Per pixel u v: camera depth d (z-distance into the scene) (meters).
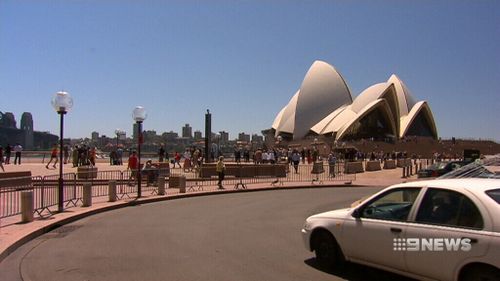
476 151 37.88
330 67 97.38
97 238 11.23
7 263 8.66
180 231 12.27
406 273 6.64
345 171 39.41
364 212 7.46
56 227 12.90
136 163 26.28
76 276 7.73
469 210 6.02
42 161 45.88
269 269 8.12
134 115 20.88
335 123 92.50
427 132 93.31
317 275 7.70
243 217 15.08
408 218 6.67
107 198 19.88
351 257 7.56
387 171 41.41
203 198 21.73
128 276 7.72
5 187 15.84
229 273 7.88
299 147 83.94
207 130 40.50
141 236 11.51
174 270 8.09
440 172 31.09
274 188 27.27
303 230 8.57
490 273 5.61
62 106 15.22
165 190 24.11
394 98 87.31
